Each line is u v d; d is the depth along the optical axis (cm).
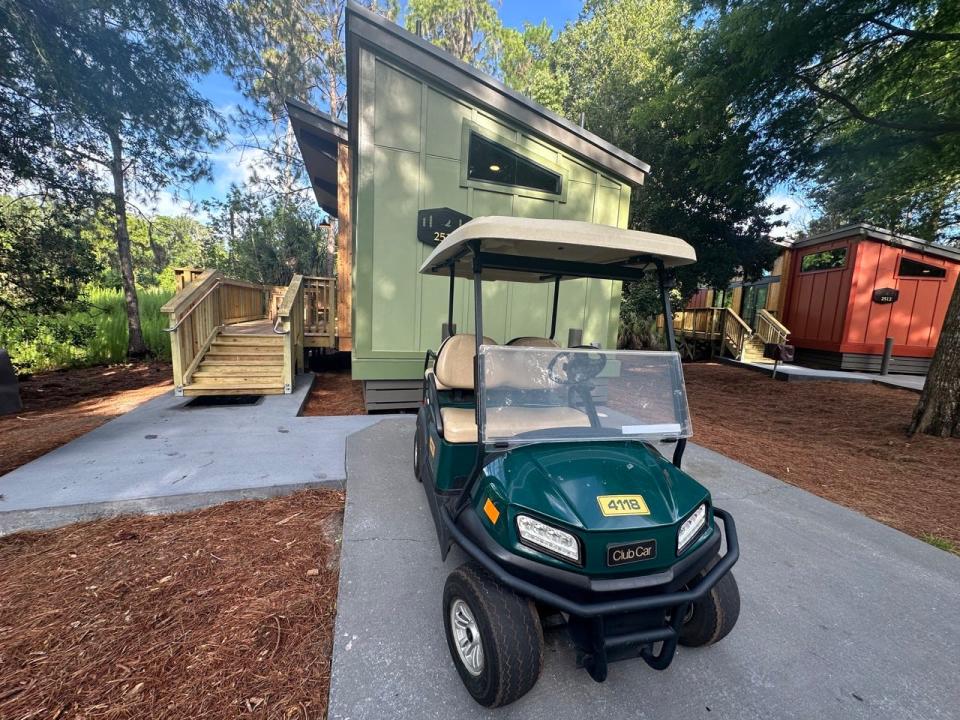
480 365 210
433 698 179
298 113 782
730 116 680
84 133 706
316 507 333
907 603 249
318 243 1577
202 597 232
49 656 191
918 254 1125
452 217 606
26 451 421
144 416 540
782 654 209
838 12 509
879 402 820
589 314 697
